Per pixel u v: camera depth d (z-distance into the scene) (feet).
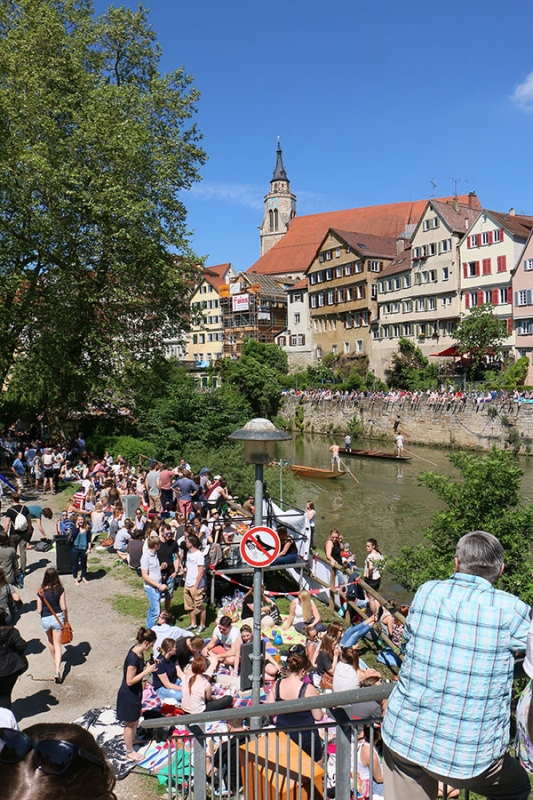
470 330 184.44
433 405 176.04
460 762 9.62
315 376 248.73
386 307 240.94
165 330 115.55
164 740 27.66
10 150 91.20
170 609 45.19
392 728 10.23
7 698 25.77
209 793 21.11
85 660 36.32
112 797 5.76
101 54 111.45
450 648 9.77
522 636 9.70
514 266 192.65
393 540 88.02
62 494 82.94
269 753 16.98
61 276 97.86
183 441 99.04
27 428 131.13
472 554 10.39
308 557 52.70
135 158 99.50
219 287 331.98
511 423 156.04
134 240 99.86
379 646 42.78
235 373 234.99
